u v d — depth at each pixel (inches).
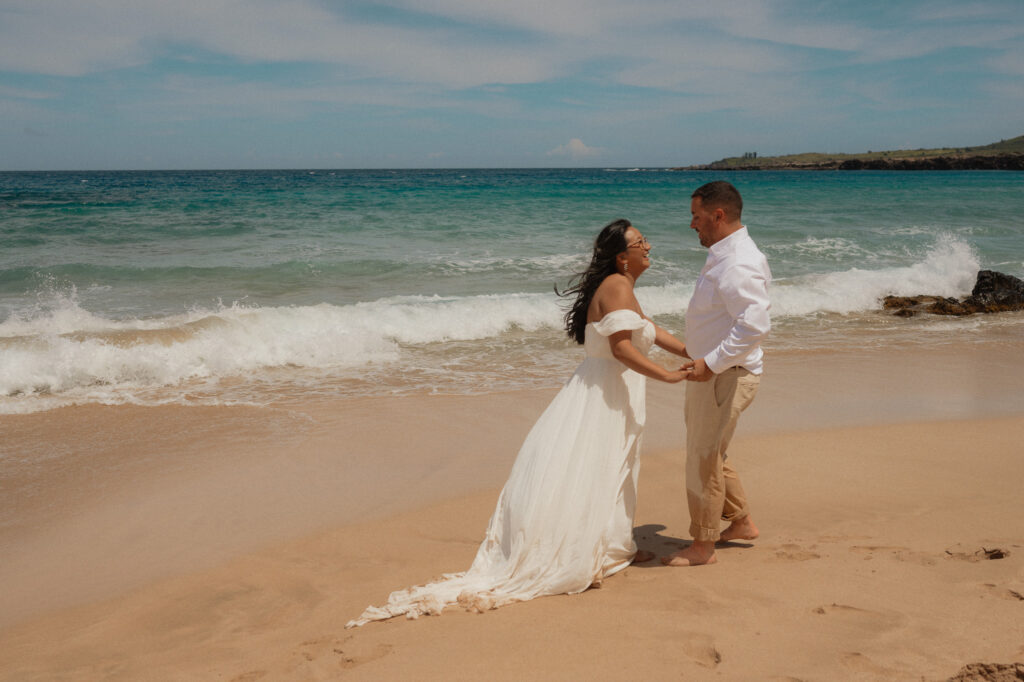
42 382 281.9
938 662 91.0
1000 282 507.5
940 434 225.0
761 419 243.8
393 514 173.5
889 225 892.6
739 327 125.2
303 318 385.7
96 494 187.2
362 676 96.7
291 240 712.4
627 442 136.3
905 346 372.5
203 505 179.6
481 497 184.1
